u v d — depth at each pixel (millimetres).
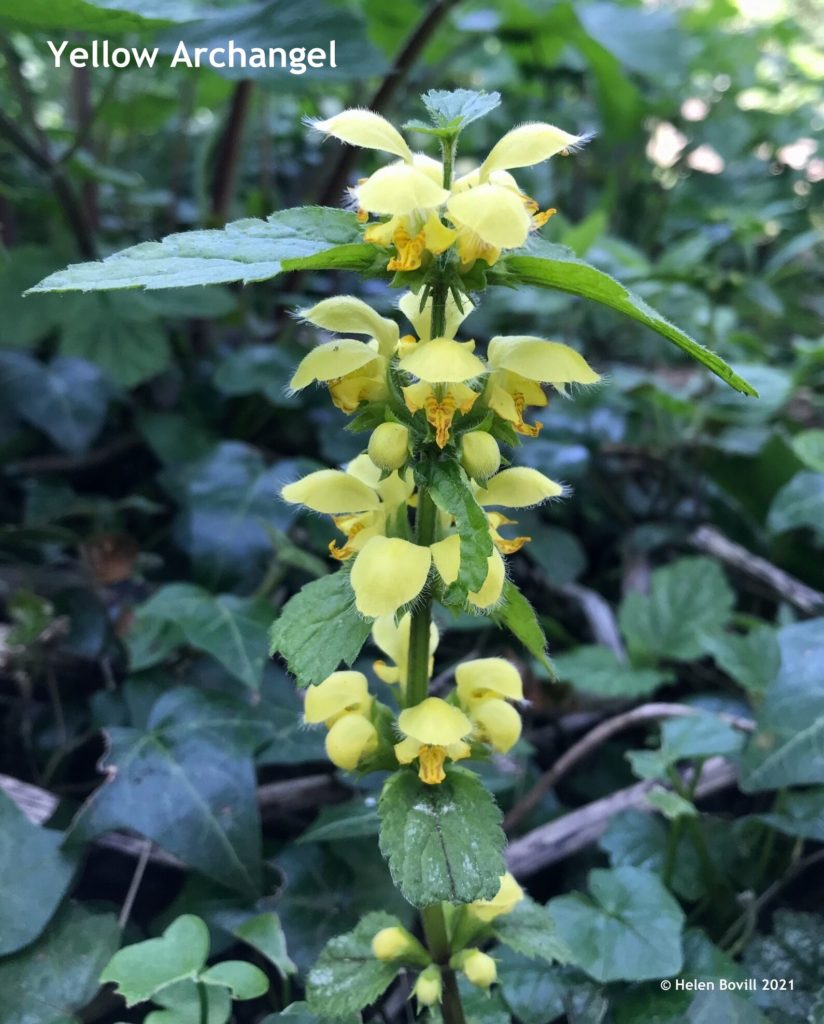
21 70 472
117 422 501
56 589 397
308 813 334
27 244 555
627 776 370
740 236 584
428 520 178
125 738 294
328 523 397
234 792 284
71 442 442
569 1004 249
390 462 165
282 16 404
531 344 170
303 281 527
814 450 438
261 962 282
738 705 377
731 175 762
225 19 408
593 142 763
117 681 374
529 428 174
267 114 596
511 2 609
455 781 184
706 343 547
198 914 280
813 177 769
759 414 497
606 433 502
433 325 164
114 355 436
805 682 303
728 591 400
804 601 444
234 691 343
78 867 270
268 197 600
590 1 710
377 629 211
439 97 162
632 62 595
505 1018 243
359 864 297
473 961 201
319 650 173
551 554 458
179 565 442
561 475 467
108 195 585
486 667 201
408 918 284
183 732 297
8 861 262
